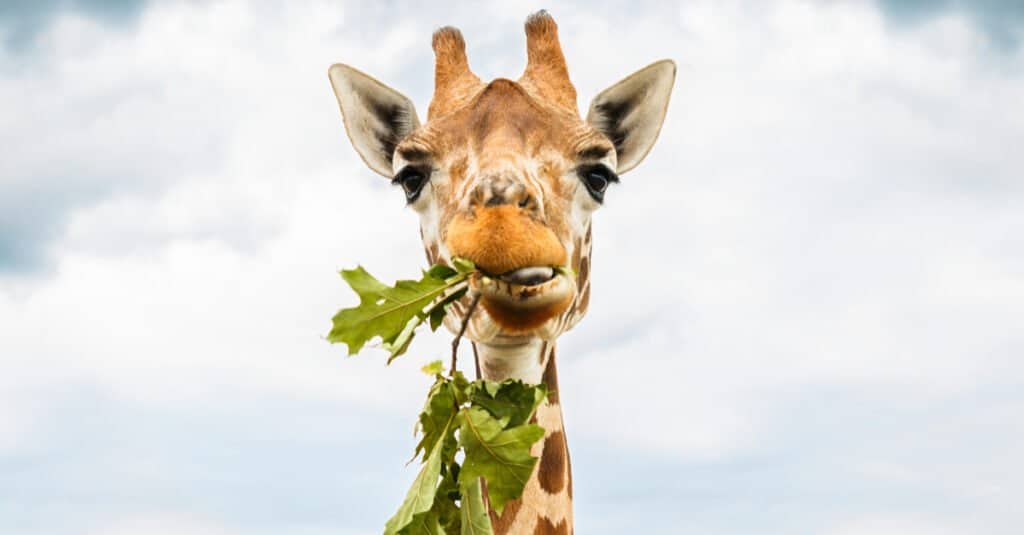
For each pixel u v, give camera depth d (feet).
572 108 16.24
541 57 16.66
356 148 18.02
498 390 11.89
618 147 18.17
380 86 17.93
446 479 12.10
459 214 12.80
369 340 11.37
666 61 17.90
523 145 14.49
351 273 11.25
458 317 14.80
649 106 18.07
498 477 11.32
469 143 14.74
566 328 15.42
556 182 14.67
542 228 12.60
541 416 15.69
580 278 15.51
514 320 12.71
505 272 12.30
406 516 11.34
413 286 11.55
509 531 15.21
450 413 11.76
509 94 15.14
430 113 16.62
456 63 16.98
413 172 15.42
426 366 11.99
